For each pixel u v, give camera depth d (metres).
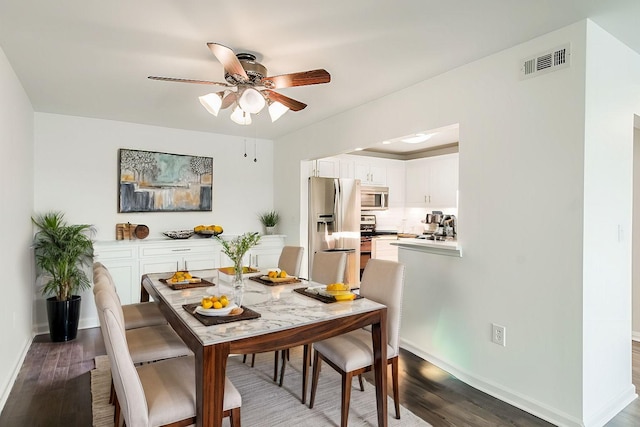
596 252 2.19
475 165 2.67
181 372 1.81
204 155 4.95
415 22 2.12
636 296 3.61
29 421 2.21
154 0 1.90
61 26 2.17
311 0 1.89
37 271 3.87
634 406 2.42
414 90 3.13
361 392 2.59
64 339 3.59
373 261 2.55
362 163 6.06
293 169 5.01
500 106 2.50
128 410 1.44
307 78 2.39
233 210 5.17
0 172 2.40
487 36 2.29
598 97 2.18
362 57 2.59
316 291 2.38
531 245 2.33
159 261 4.29
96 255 3.96
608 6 1.95
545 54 2.26
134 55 2.56
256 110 2.42
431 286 3.04
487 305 2.59
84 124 4.19
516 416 2.28
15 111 2.89
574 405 2.13
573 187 2.13
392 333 2.26
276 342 1.73
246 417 2.25
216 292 2.43
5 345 2.55
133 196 4.43
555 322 2.21
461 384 2.69
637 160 3.60
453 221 5.77
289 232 5.12
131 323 2.58
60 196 4.07
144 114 4.06
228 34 2.26
